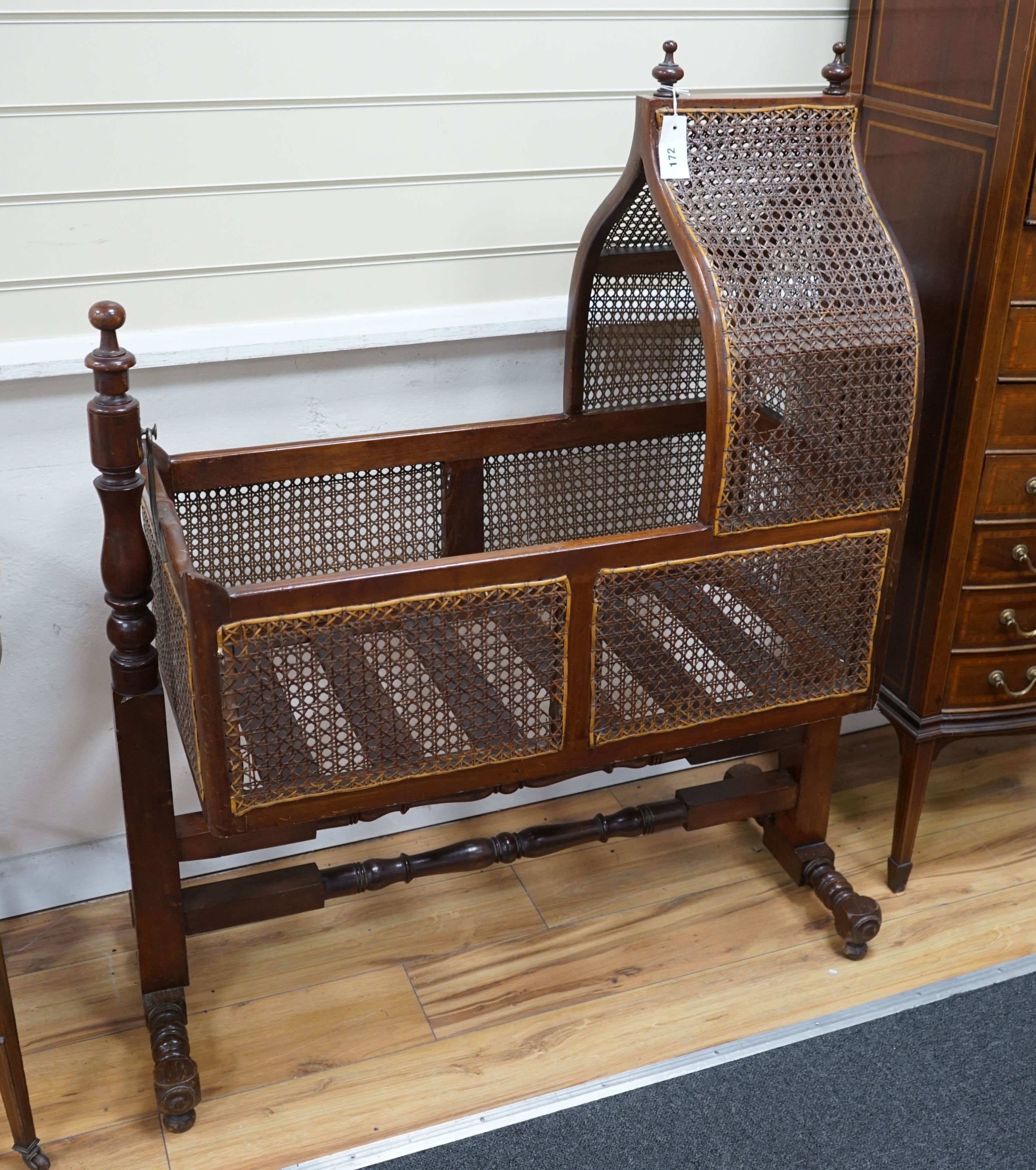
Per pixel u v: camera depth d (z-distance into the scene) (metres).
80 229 1.79
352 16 1.82
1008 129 1.68
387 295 2.01
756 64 2.11
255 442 1.98
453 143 1.95
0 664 1.92
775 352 1.57
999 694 2.04
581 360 2.00
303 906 1.80
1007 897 2.13
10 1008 1.51
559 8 1.93
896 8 1.93
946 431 1.89
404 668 1.57
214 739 1.49
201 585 1.40
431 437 1.95
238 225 1.88
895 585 1.79
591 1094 1.75
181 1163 1.65
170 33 1.74
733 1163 1.64
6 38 1.66
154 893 1.70
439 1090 1.76
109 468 1.44
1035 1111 1.72
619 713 1.71
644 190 1.85
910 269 1.72
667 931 2.05
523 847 1.91
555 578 1.58
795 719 1.83
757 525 1.66
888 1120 1.71
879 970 1.97
